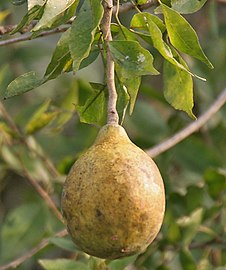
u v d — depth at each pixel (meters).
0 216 6.86
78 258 4.93
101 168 3.18
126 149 3.24
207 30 6.98
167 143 5.06
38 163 5.93
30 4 3.38
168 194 5.56
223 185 5.55
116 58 3.30
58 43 3.39
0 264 5.93
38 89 6.90
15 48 6.82
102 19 3.38
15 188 6.93
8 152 5.95
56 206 5.87
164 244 5.27
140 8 3.71
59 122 5.80
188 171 6.06
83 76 7.21
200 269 5.40
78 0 3.35
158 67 6.18
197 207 5.50
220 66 6.40
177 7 3.64
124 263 4.30
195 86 6.31
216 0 6.07
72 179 3.20
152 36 3.40
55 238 4.73
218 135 6.30
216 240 5.40
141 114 6.20
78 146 6.27
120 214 3.13
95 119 3.64
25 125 5.97
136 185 3.16
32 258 5.81
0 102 5.87
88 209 3.14
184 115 6.23
